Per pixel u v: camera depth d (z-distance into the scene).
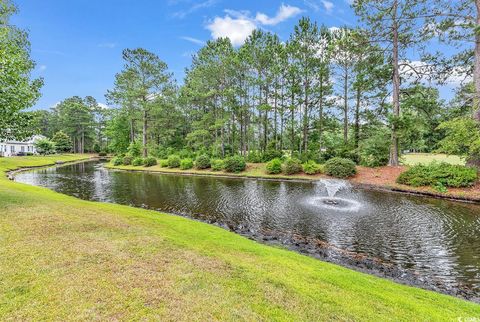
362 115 21.20
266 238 6.70
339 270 4.51
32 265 3.53
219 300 2.97
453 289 4.38
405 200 10.95
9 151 41.97
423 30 14.74
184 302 2.88
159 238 5.06
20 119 7.32
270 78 24.28
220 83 27.19
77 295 2.89
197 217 8.61
